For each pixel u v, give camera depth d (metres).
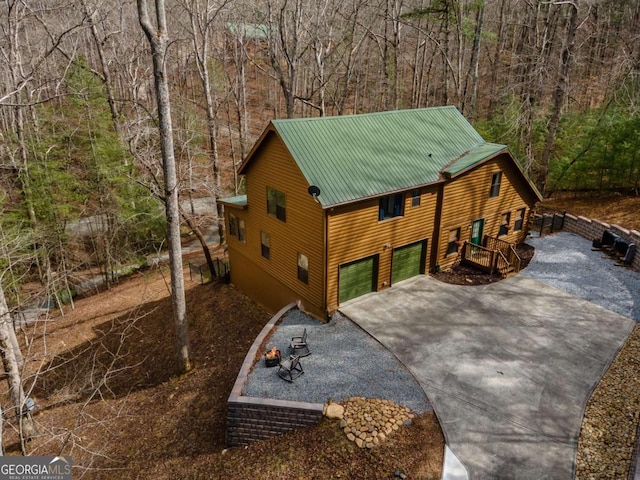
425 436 10.08
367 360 12.84
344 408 10.87
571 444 9.79
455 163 17.23
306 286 15.87
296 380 12.09
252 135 45.47
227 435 11.62
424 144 17.62
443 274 18.20
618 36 33.81
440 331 14.15
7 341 11.71
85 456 12.90
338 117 16.59
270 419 11.15
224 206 20.58
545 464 9.30
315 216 14.40
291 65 25.95
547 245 20.95
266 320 17.88
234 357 15.49
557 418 10.51
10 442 14.00
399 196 16.14
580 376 11.95
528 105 24.31
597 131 23.77
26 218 21.70
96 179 23.56
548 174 26.39
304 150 14.77
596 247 20.25
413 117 18.58
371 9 35.56
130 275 27.83
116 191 24.22
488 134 27.53
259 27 32.38
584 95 34.38
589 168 24.09
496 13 41.94
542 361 12.60
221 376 14.55
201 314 19.86
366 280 16.36
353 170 15.02
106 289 25.97
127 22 39.91
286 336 14.37
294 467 9.98
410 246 17.27
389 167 15.80
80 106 24.14
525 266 18.75
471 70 27.84
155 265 28.39
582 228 21.91
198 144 32.34
